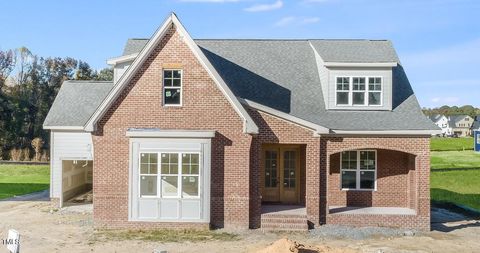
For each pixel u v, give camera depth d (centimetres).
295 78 2405
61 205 2502
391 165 2291
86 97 2639
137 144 1983
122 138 2006
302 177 2327
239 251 1642
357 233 1941
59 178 2503
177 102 2033
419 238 1900
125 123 2011
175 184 1984
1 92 8506
